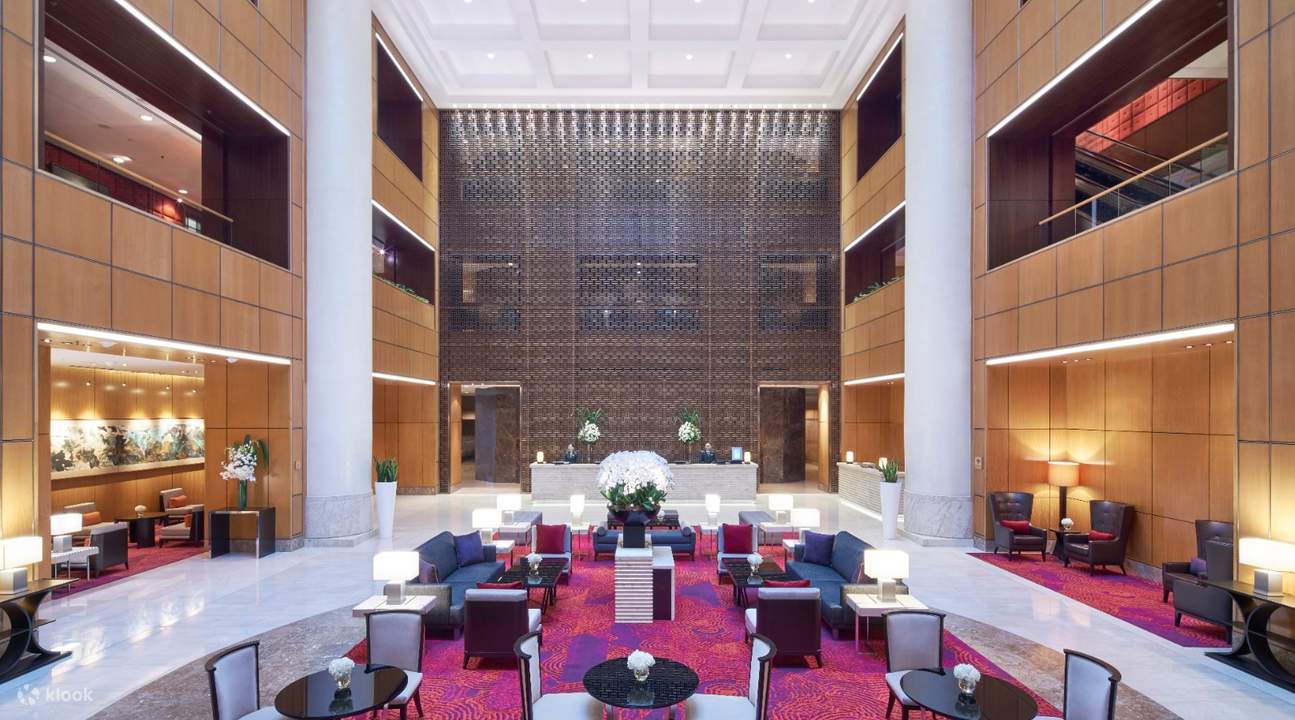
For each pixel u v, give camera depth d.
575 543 11.66
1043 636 7.00
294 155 11.43
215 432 11.29
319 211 11.73
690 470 16.36
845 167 17.84
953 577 9.44
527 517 12.21
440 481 18.06
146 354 9.66
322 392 11.65
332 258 11.75
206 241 9.11
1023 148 11.28
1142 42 8.43
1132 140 13.99
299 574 9.58
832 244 18.20
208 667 4.19
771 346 18.12
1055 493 11.26
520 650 4.51
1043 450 11.28
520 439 17.94
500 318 18.12
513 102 17.75
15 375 6.31
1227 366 8.34
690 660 6.38
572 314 18.08
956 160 11.73
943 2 11.80
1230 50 6.72
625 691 4.30
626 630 7.25
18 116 6.41
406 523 13.65
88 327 7.15
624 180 18.22
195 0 8.93
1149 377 9.59
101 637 6.97
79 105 11.10
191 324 8.79
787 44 15.04
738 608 8.05
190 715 5.22
